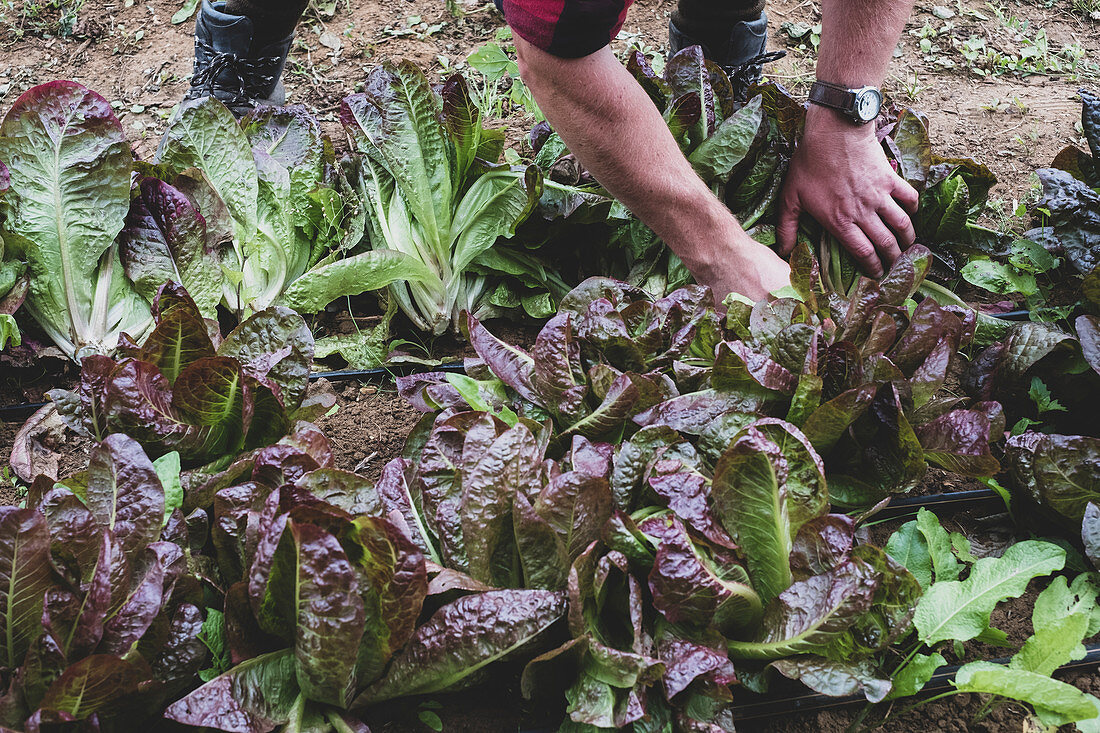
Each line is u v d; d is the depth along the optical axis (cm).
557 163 216
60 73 306
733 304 177
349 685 129
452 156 216
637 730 131
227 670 132
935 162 226
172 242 198
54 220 191
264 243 208
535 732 139
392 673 133
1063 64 323
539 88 173
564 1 156
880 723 142
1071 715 129
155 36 323
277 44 251
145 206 198
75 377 198
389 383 207
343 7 339
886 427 159
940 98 305
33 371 199
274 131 221
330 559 117
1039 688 130
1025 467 164
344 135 274
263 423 165
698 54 214
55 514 129
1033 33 340
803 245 180
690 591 132
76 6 332
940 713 146
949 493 179
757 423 136
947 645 154
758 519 137
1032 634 158
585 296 180
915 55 326
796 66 318
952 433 160
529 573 137
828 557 137
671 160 185
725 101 219
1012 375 187
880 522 172
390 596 124
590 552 132
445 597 142
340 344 207
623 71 177
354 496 140
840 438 165
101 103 194
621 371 173
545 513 135
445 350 216
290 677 132
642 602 140
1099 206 205
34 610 123
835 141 203
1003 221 252
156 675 128
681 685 125
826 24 198
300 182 217
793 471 138
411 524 146
